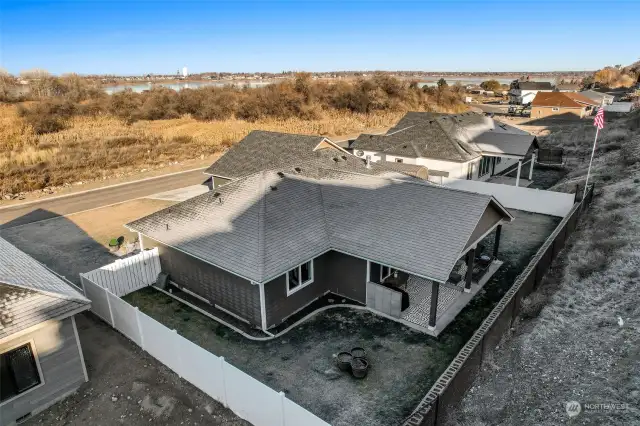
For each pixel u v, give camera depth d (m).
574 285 15.68
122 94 79.25
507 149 32.41
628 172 28.81
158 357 13.27
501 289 17.42
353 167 23.58
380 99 88.75
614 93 101.38
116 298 14.31
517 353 12.23
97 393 11.95
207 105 74.88
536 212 27.06
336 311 16.09
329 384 12.20
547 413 9.73
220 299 16.30
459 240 14.48
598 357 11.38
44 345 11.12
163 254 18.31
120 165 41.09
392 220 16.33
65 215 27.53
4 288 11.00
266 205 17.05
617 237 18.80
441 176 31.34
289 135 30.50
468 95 128.88
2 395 10.62
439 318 15.34
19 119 55.66
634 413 9.20
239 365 13.14
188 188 33.81
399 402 11.41
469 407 10.35
